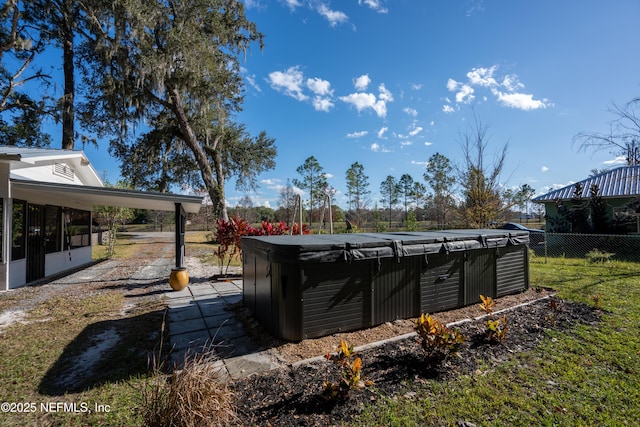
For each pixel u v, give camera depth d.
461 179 10.71
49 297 6.02
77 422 2.23
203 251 14.88
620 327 3.91
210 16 14.43
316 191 29.00
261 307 4.18
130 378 2.85
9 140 16.42
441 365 2.96
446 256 4.64
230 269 9.63
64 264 9.51
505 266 5.47
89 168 10.52
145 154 17.91
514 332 3.80
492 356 3.16
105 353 3.44
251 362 3.13
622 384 2.62
